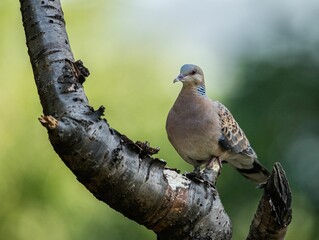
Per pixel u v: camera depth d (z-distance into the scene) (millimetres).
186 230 5422
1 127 11398
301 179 15422
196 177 5469
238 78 15094
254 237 5746
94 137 4805
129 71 12352
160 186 5176
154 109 12180
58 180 11547
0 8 12086
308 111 15055
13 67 11703
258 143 14797
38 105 11570
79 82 5113
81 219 11789
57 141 4695
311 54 15180
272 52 15273
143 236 12414
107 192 5008
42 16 5234
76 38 12438
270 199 5512
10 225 11477
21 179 11438
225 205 14828
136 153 5047
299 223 15734
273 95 14992
